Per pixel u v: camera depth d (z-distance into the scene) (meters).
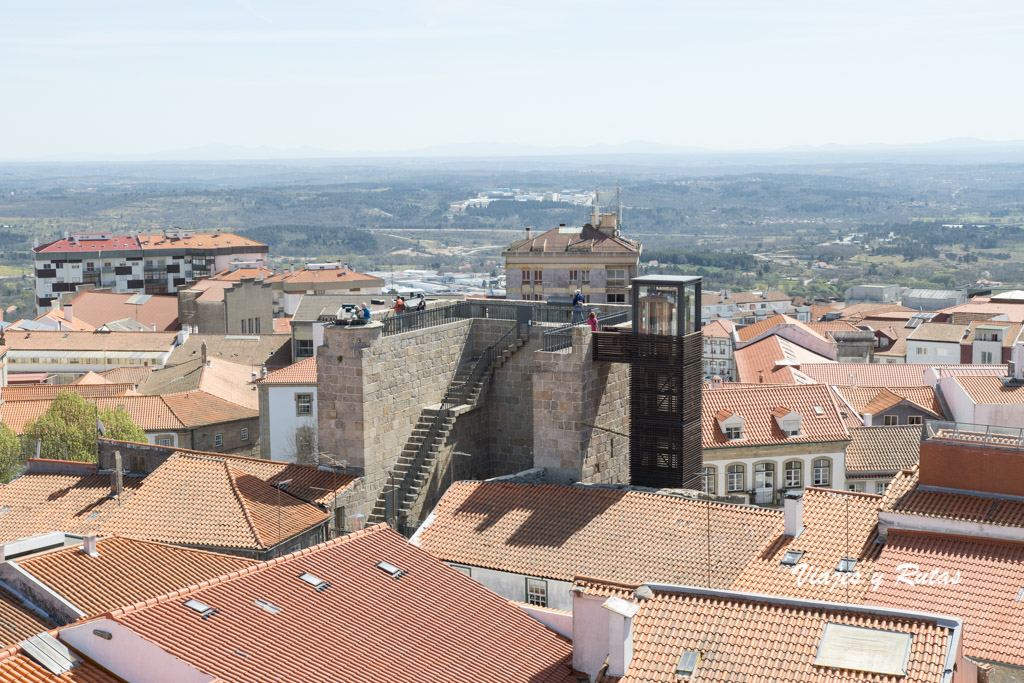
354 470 57.88
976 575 42.53
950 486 47.56
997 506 45.66
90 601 42.69
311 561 39.62
